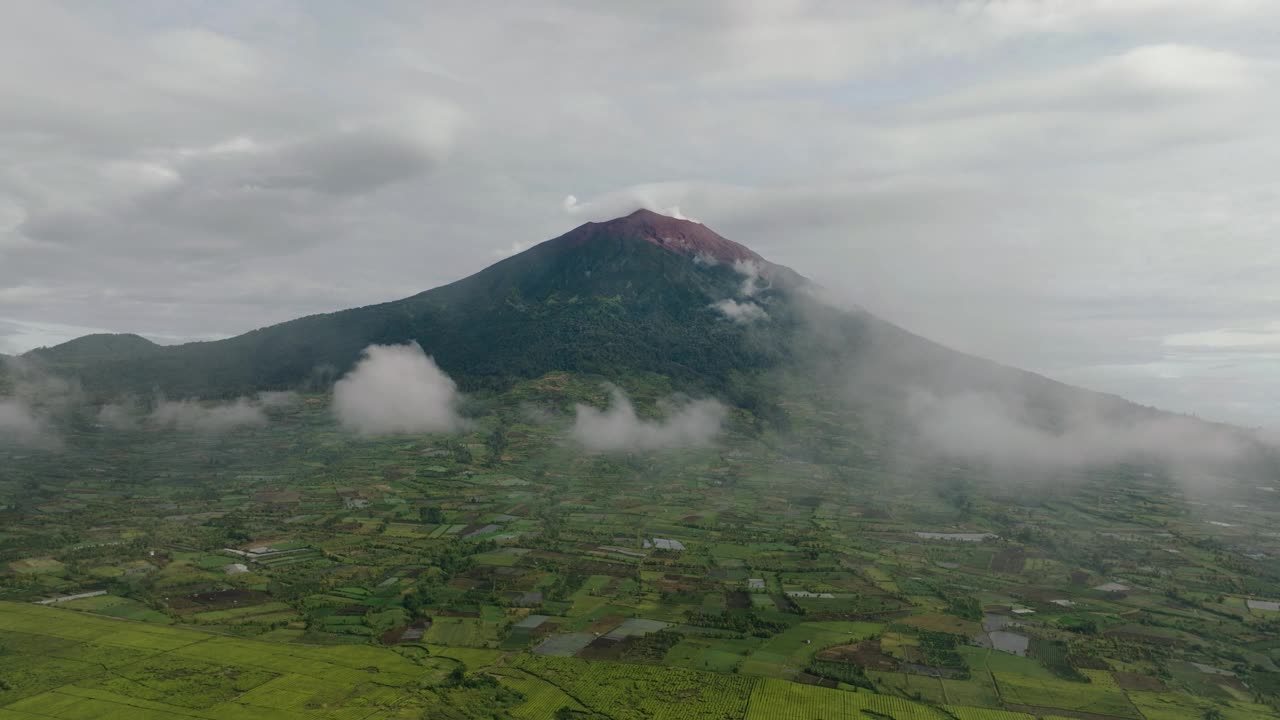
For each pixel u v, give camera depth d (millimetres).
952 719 138750
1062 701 146375
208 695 142500
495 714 138000
